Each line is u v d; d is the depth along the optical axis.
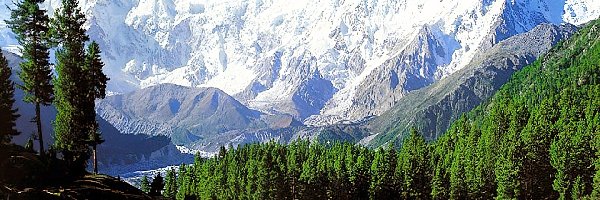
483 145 173.75
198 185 196.00
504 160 153.00
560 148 151.75
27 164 89.00
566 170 148.12
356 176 171.00
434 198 156.62
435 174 162.38
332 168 172.12
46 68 100.94
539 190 154.62
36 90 100.75
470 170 157.12
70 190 85.19
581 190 145.62
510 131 173.50
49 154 100.62
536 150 152.88
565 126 175.50
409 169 163.25
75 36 108.88
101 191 90.12
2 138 94.69
